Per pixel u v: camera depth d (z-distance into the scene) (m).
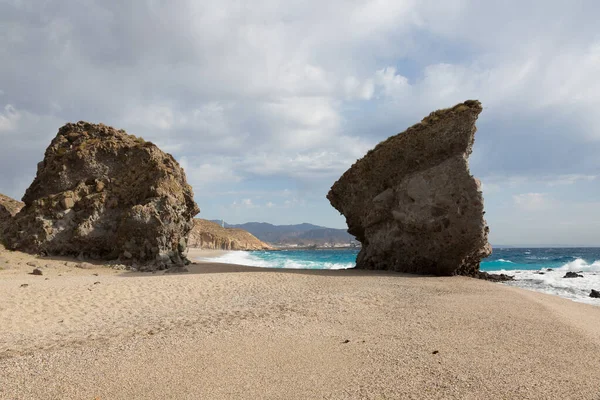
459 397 5.07
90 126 29.05
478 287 15.55
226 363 6.38
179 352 6.93
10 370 6.12
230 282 16.38
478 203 20.83
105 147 26.94
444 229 21.53
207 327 8.71
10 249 23.45
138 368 6.17
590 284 22.39
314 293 13.80
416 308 10.95
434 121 23.08
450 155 22.50
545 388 5.35
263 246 156.12
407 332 8.33
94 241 24.42
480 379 5.66
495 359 6.55
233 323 9.09
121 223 23.91
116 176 26.59
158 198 24.50
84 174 26.58
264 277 18.39
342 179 28.67
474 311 10.48
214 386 5.47
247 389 5.37
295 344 7.41
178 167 28.20
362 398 5.08
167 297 12.84
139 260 23.58
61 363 6.42
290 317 9.73
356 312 10.40
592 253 89.06
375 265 25.58
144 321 9.52
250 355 6.77
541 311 10.51
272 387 5.43
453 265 22.08
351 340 7.70
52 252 23.72
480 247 21.80
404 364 6.31
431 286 15.79
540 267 41.81
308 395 5.18
